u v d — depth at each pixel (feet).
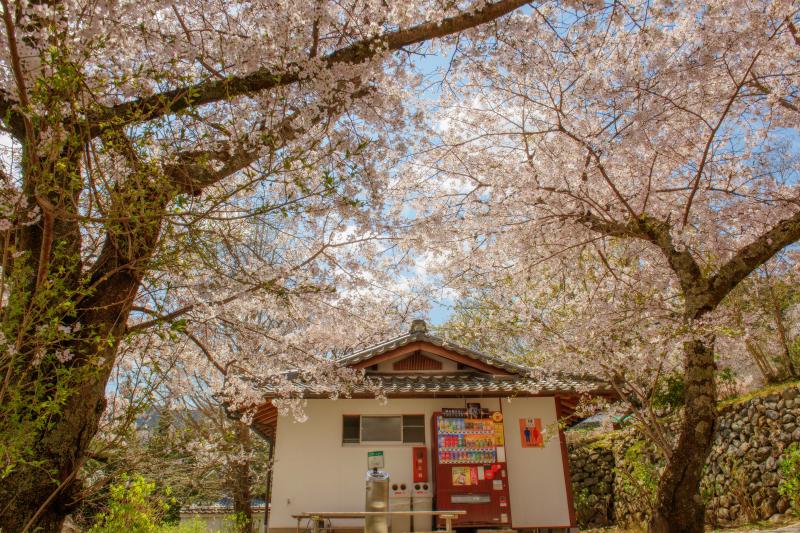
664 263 23.12
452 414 28.78
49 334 9.62
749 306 31.40
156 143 12.98
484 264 23.80
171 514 41.19
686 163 23.27
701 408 17.28
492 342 40.27
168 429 21.59
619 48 19.85
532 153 23.41
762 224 22.17
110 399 18.78
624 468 40.01
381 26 16.29
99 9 12.14
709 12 18.25
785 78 20.76
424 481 28.19
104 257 13.61
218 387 24.61
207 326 20.29
